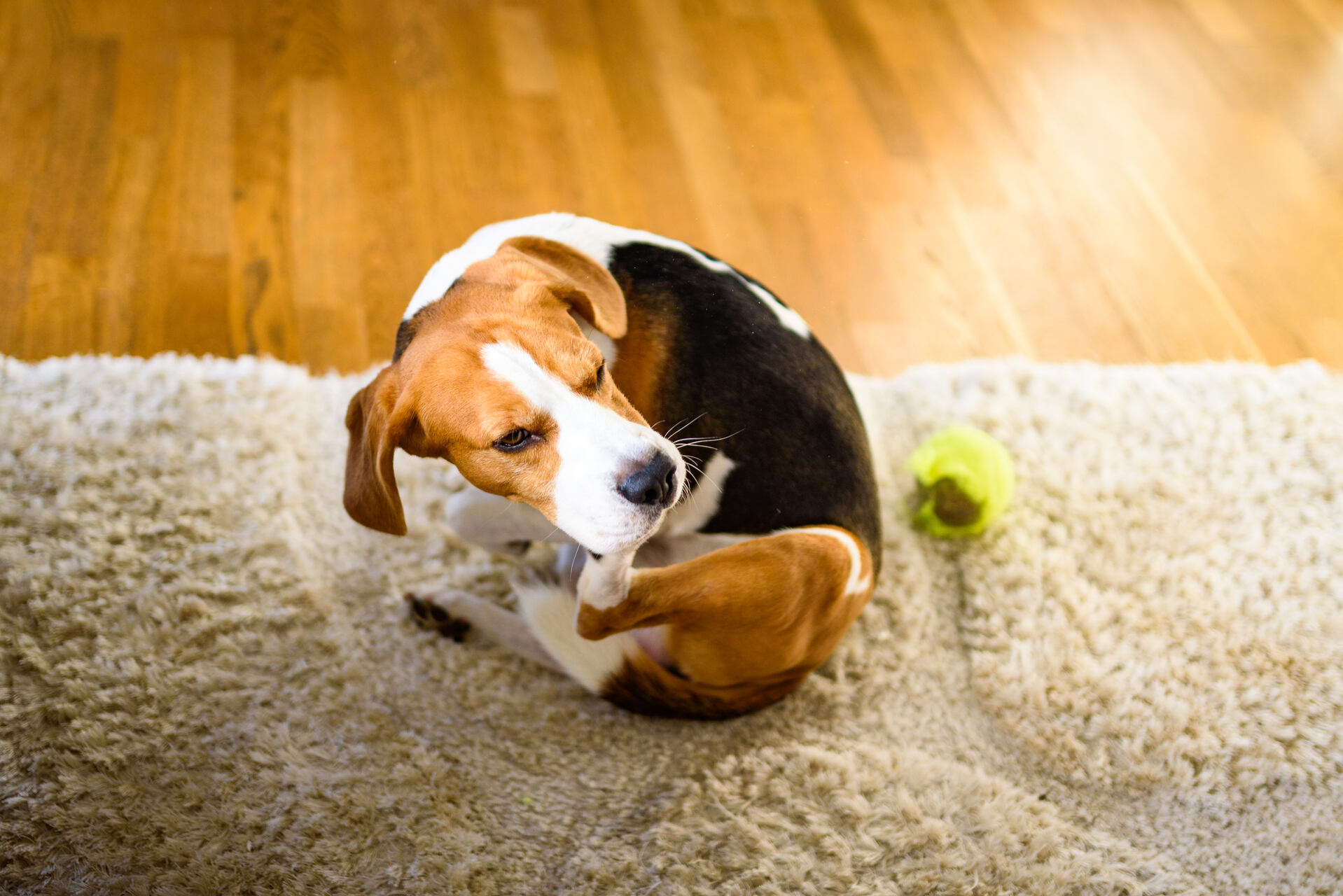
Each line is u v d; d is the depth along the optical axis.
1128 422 2.30
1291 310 2.65
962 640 2.00
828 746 1.81
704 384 1.54
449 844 1.64
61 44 2.70
